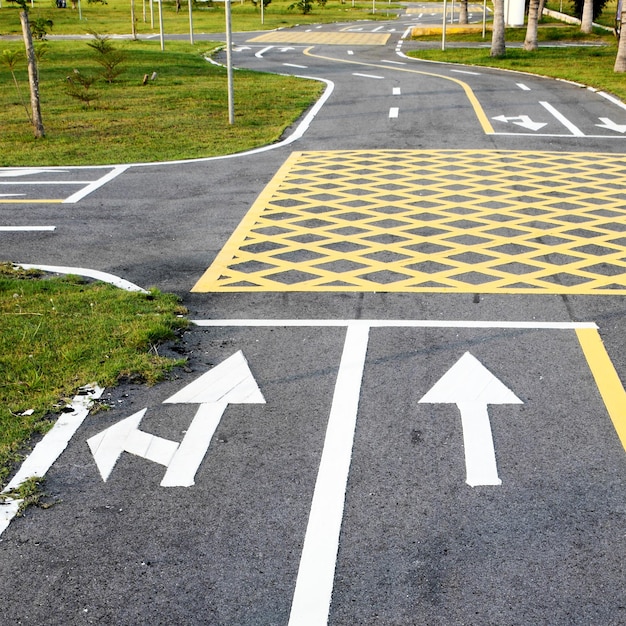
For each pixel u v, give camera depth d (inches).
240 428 271.1
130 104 1051.9
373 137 815.7
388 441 261.4
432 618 186.7
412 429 268.2
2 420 273.0
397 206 560.1
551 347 329.7
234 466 249.3
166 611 190.9
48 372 307.7
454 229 503.2
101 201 588.7
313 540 214.2
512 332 344.8
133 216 546.0
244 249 469.1
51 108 1031.6
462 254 454.0
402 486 237.1
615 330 346.9
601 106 966.4
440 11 3351.4
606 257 446.9
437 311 369.4
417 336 341.1
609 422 271.7
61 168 713.6
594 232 495.2
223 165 706.2
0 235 506.0
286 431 268.4
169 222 529.0
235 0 3629.4
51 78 1290.6
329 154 743.1
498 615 187.3
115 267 440.8
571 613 187.6
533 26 1617.9
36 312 365.4
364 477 242.1
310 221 526.0
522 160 704.4
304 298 388.5
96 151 779.4
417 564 204.5
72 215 551.5
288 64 1519.4
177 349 331.9
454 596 193.3
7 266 438.3
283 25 2591.0
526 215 533.6
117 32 2250.2
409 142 787.4
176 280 418.3
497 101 1008.2
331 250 464.4
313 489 236.5
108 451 258.5
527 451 254.8
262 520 223.1
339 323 356.2
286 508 228.1
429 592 194.9
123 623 187.5
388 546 211.3
